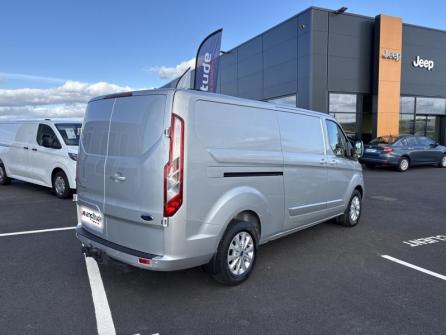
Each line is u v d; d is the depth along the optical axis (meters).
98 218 4.19
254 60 24.58
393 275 4.57
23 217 7.36
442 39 23.20
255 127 4.41
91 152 4.30
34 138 10.05
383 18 20.53
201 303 3.78
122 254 3.78
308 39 19.61
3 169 11.37
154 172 3.56
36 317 3.49
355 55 20.75
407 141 16.30
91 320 3.45
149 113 3.69
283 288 4.15
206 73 11.62
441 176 14.39
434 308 3.72
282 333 3.26
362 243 5.87
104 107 4.20
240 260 4.18
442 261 5.09
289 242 5.89
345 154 6.56
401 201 9.39
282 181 4.81
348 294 4.02
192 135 3.63
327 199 5.92
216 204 3.87
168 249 3.55
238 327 3.35
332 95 20.44
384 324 3.42
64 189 9.16
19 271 4.58
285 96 21.78
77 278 4.38
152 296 3.93
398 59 21.16
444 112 23.75
